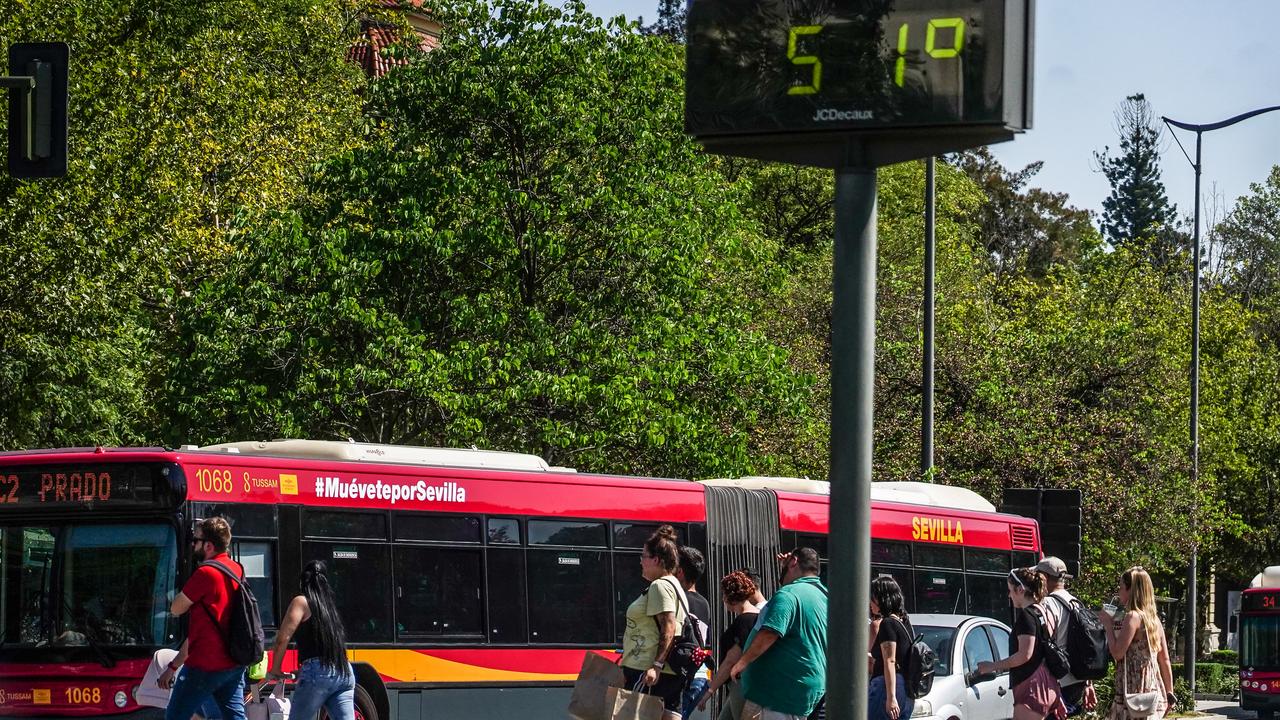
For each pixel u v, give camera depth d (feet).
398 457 70.79
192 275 132.36
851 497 25.98
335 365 111.24
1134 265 199.31
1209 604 298.97
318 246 111.34
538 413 111.86
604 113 116.57
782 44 25.94
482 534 72.38
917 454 140.05
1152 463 146.00
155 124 116.88
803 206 243.40
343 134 162.71
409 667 68.39
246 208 116.57
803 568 46.85
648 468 116.57
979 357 146.10
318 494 66.28
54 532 62.69
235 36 153.07
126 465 62.03
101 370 117.29
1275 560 245.04
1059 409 146.10
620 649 77.71
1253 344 254.68
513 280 115.03
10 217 98.78
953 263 193.88
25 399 112.06
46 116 54.60
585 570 77.05
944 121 25.18
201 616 51.37
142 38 137.59
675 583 56.59
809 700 45.34
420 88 116.78
